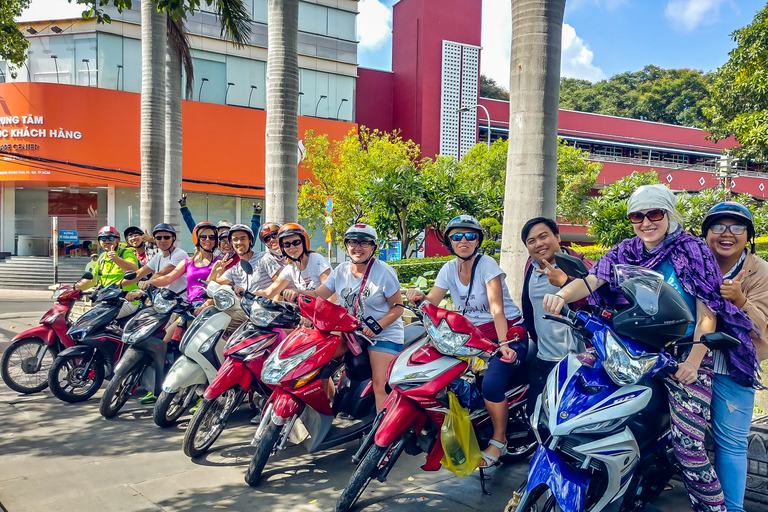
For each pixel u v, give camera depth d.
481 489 3.90
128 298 5.75
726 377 3.00
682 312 2.56
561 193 29.67
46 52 22.42
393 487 3.93
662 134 44.03
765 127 15.34
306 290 4.54
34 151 21.28
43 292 20.12
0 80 22.55
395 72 34.19
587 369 2.80
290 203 7.73
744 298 2.88
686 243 2.86
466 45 33.00
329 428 4.15
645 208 2.91
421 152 31.91
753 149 15.88
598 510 2.71
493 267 3.72
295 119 7.79
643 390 2.66
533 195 5.21
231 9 9.78
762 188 44.34
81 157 21.50
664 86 57.09
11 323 11.55
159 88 10.87
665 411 2.86
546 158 5.22
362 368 4.32
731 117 17.84
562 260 2.66
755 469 3.48
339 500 3.40
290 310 4.46
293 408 3.87
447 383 3.39
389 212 13.35
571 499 2.51
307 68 27.00
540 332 3.76
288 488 3.88
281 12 7.62
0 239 23.62
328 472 4.18
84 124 21.48
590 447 2.62
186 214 6.90
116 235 6.57
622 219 14.02
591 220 16.41
